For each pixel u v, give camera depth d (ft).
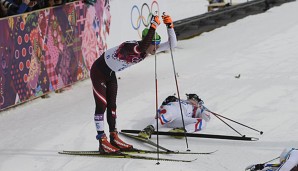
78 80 109.29
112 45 122.31
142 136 74.33
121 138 76.43
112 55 69.05
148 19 139.64
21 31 93.30
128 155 68.49
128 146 70.79
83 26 110.73
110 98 71.10
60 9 103.30
